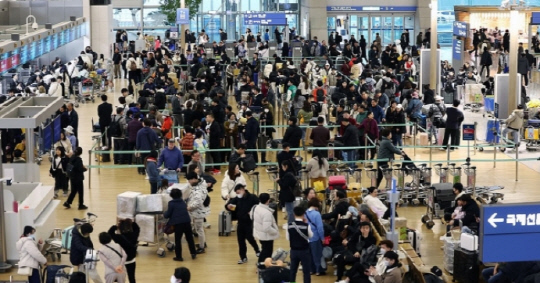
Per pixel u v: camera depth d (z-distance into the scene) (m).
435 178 27.64
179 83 43.41
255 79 44.25
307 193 20.25
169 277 19.08
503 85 34.62
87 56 44.88
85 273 17.25
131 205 20.61
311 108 33.19
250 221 19.73
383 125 30.59
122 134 29.88
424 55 40.72
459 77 43.22
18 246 17.81
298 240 17.61
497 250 11.93
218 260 20.22
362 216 18.33
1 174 19.36
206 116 29.73
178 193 20.05
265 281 15.98
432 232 22.50
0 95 34.81
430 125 32.69
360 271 16.91
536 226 11.93
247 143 28.45
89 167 26.61
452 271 19.27
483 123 37.06
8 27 47.47
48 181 27.31
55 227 22.09
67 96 41.00
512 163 29.88
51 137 30.16
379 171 25.22
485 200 23.42
